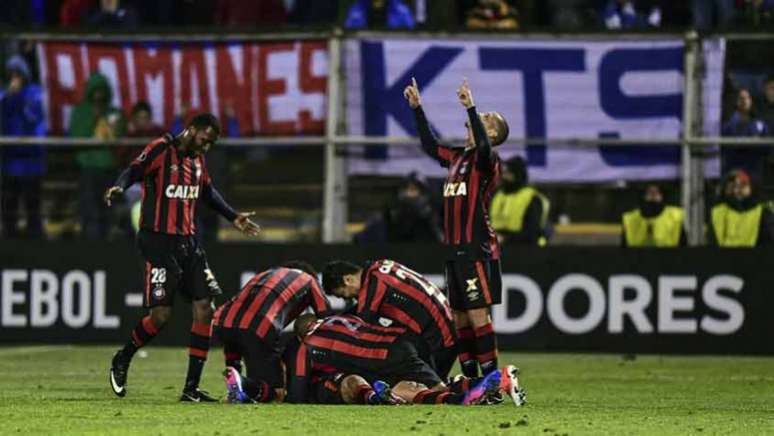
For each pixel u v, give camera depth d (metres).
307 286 38.09
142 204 38.28
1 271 56.72
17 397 38.16
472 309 37.03
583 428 29.72
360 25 61.28
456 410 33.28
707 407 37.03
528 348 55.41
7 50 56.94
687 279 55.03
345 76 55.88
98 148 56.84
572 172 55.91
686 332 55.06
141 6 64.56
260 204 56.28
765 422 31.95
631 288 55.12
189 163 38.25
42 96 56.97
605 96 55.69
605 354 56.19
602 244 56.09
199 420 30.67
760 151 54.88
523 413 32.84
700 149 55.19
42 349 56.59
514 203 55.50
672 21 62.53
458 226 37.06
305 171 56.19
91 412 32.69
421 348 36.66
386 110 55.84
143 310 56.44
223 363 52.38
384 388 35.12
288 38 55.97
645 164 55.56
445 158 37.78
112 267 56.47
